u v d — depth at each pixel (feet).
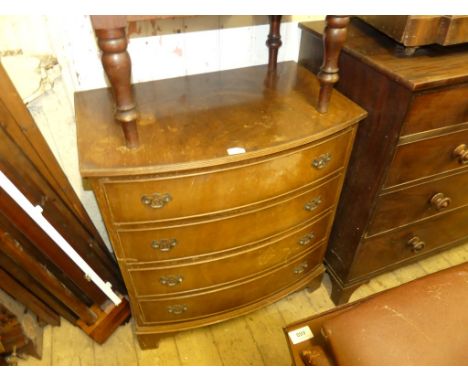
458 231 4.90
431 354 2.19
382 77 3.14
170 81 3.85
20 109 3.15
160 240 3.17
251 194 3.12
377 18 3.33
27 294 3.87
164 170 2.63
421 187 3.82
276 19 3.73
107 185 2.69
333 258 4.82
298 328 2.84
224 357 4.42
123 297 4.66
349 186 4.05
